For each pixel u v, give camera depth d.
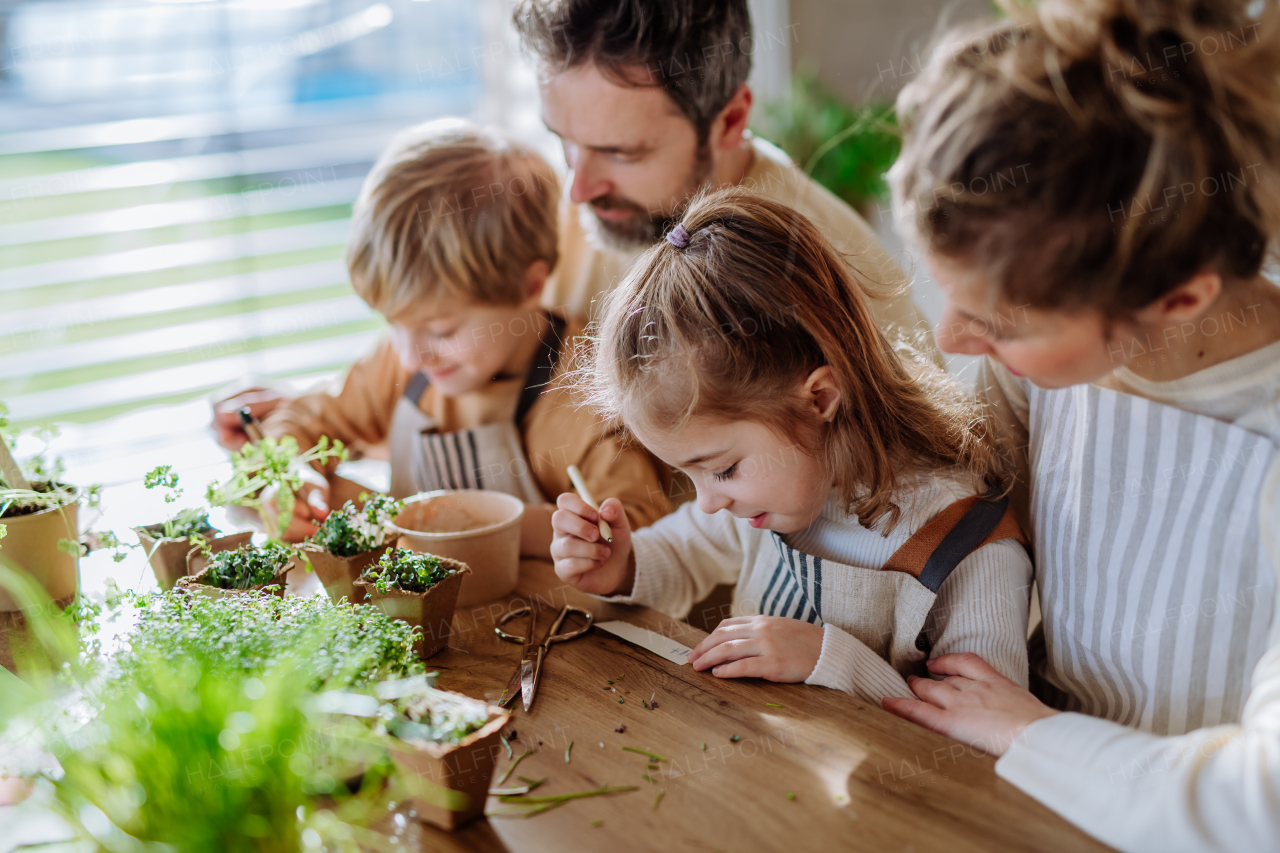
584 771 0.82
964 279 0.79
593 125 1.41
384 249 1.50
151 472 1.12
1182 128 0.70
